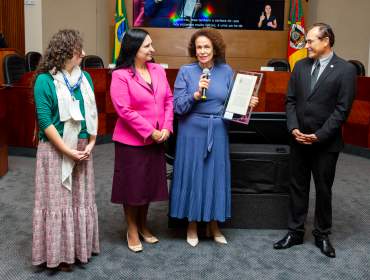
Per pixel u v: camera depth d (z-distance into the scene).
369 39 8.70
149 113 2.99
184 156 3.14
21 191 4.39
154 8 8.74
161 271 2.82
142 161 2.99
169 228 3.57
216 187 3.15
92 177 2.83
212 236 3.37
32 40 8.61
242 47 8.90
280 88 6.77
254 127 3.64
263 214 3.56
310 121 3.02
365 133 6.18
